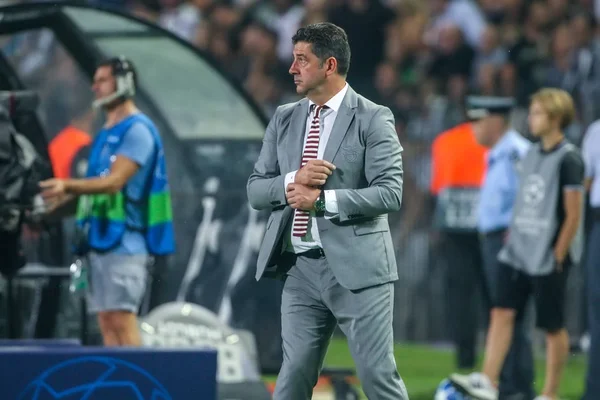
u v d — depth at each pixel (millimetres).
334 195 19031
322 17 54219
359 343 19438
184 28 55219
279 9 56188
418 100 50812
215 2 56125
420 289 46031
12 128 24453
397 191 19250
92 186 24969
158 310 29266
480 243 39000
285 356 19922
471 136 38844
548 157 29250
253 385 28047
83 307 27906
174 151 33344
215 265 32750
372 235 19531
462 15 54062
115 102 26094
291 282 19953
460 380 29906
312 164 18984
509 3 53219
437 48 51969
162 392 15867
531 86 48219
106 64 26062
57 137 32156
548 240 29125
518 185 29984
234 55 54000
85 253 25891
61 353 15562
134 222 25812
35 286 28781
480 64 50750
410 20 52938
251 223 33031
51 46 36156
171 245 26219
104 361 15703
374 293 19469
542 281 29234
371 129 19422
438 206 39188
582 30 49188
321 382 32969
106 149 25812
